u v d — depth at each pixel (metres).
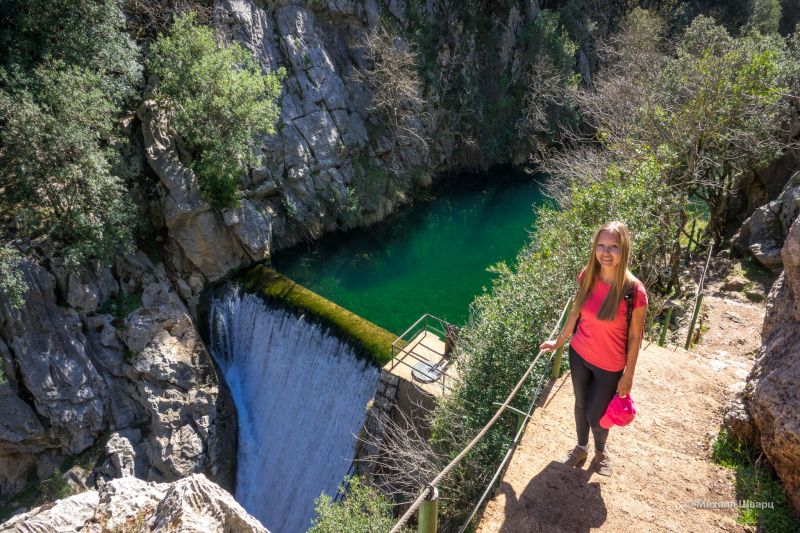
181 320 23.41
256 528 4.96
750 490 5.11
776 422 4.89
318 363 21.27
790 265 5.45
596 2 51.00
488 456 11.56
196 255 25.48
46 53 21.70
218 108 24.42
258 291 24.17
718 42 26.25
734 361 9.80
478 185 40.59
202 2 29.03
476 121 42.34
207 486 5.13
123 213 22.47
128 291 23.38
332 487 19.72
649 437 5.90
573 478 5.30
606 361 4.76
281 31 31.53
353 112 34.75
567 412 6.29
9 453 20.08
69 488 20.23
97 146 21.44
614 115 23.00
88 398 21.09
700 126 16.58
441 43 40.22
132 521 5.12
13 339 20.22
